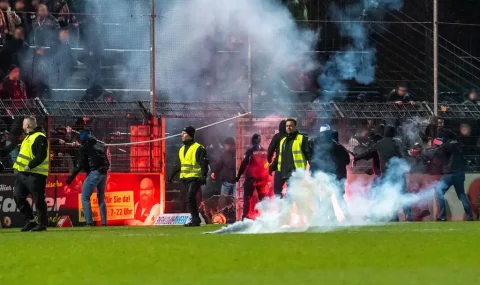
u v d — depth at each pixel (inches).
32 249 1647.4
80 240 1903.3
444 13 3784.5
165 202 3112.7
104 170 2874.0
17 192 2513.5
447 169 3176.7
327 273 1168.8
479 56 3754.9
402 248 1552.7
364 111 3174.2
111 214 2997.0
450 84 3599.9
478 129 3341.5
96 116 2979.8
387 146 3053.6
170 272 1206.9
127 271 1229.1
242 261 1342.3
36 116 2940.5
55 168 2970.0
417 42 3718.0
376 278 1102.4
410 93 3592.5
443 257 1393.9
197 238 1898.4
